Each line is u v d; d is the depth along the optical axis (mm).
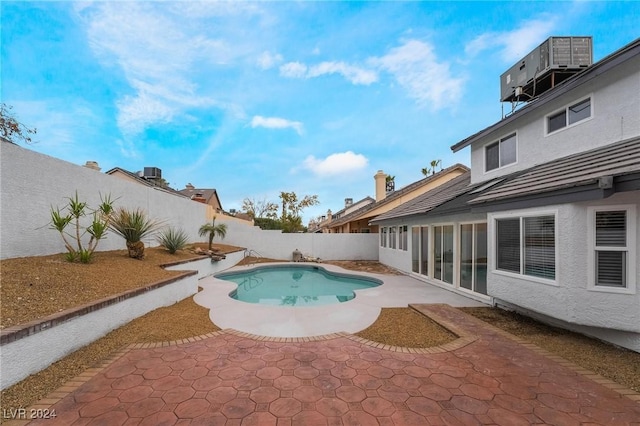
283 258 22906
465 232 9938
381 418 3299
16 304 4613
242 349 5176
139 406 3453
